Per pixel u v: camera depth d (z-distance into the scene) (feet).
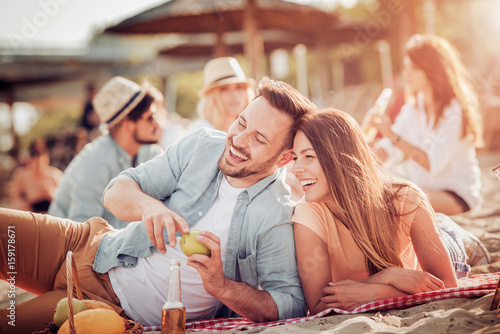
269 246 7.47
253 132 7.29
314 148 7.36
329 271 7.55
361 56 58.03
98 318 6.37
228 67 15.16
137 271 7.67
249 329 6.88
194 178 7.70
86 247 8.00
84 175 12.25
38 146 24.95
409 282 7.20
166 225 6.98
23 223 7.64
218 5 27.27
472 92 13.67
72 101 56.80
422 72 13.37
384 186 7.74
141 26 29.04
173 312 6.24
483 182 21.52
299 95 7.64
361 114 39.34
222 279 6.82
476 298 6.95
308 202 7.70
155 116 12.84
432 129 13.42
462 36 43.45
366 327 6.15
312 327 6.56
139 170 8.13
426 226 7.54
